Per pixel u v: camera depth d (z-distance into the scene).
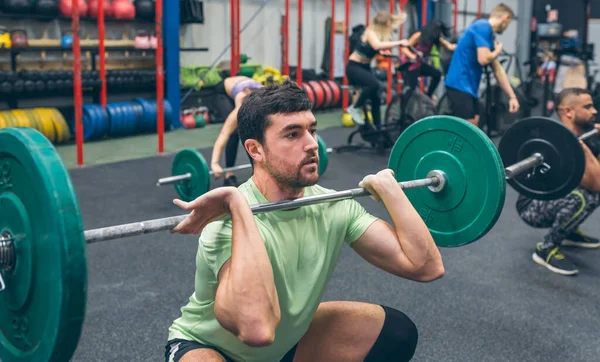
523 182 2.17
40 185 0.85
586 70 7.24
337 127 6.73
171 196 3.74
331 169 4.56
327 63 8.01
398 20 4.99
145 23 6.60
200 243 1.09
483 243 2.95
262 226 1.10
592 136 2.47
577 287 2.41
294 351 1.24
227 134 3.34
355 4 8.52
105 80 5.67
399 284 2.42
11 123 5.14
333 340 1.26
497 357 1.86
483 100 5.79
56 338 0.86
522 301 2.27
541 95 6.38
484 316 2.14
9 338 1.03
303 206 1.14
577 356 1.87
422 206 1.54
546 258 2.61
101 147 5.45
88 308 2.16
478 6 9.23
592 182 2.44
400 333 1.25
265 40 7.73
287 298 1.11
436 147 1.49
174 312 2.14
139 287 2.36
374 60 8.52
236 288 0.97
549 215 2.59
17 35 5.33
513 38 9.98
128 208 3.46
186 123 6.56
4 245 0.95
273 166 1.08
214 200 1.03
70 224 0.83
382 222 1.23
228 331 1.10
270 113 1.06
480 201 1.42
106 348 1.88
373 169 4.58
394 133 5.12
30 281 0.92
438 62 7.69
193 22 6.68
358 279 2.46
